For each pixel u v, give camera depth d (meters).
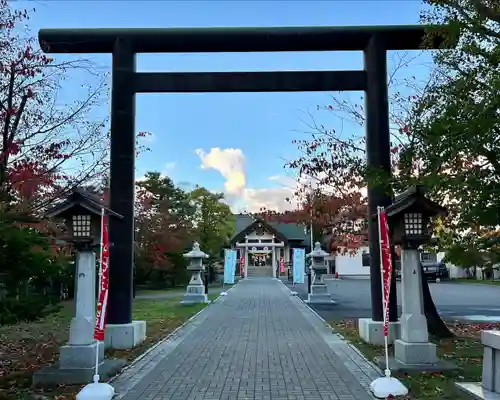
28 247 7.32
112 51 10.02
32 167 9.34
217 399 6.24
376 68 9.94
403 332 7.78
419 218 7.68
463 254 6.54
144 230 30.00
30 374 7.79
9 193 9.09
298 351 9.44
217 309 17.67
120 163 9.66
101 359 7.62
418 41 9.97
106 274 6.80
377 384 6.32
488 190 6.52
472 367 7.79
